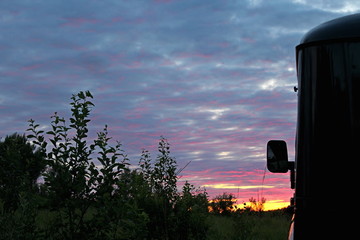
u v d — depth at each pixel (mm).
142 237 6516
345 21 3588
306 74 3582
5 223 5672
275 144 4043
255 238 10781
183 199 10070
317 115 3467
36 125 6246
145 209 9180
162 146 9609
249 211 12297
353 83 3414
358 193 3256
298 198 3439
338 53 3494
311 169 3406
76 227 6180
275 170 3992
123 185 6379
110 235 6125
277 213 13859
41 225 6719
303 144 3482
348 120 3371
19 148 6375
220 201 14492
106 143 6406
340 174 3316
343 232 3250
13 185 6371
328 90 3471
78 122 6289
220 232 10883
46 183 5992
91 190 6215
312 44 3588
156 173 9586
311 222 3346
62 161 6172
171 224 9445
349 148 3328
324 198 3326
